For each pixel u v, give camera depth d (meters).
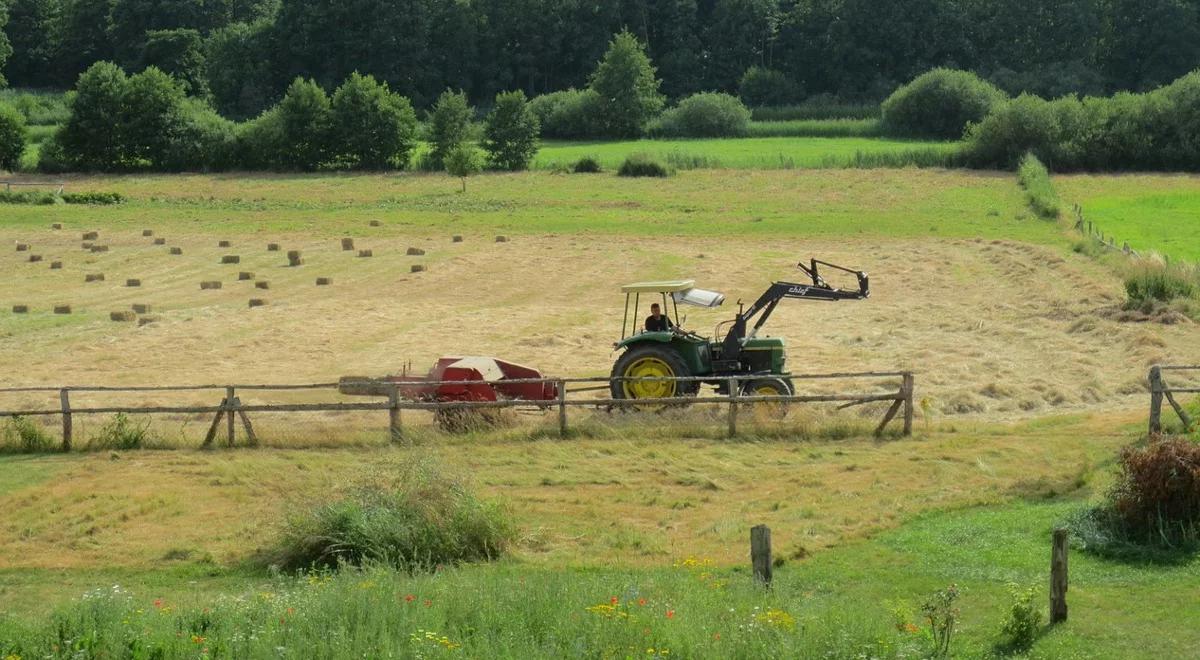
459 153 95.62
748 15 178.62
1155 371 23.25
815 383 31.86
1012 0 166.62
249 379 34.31
